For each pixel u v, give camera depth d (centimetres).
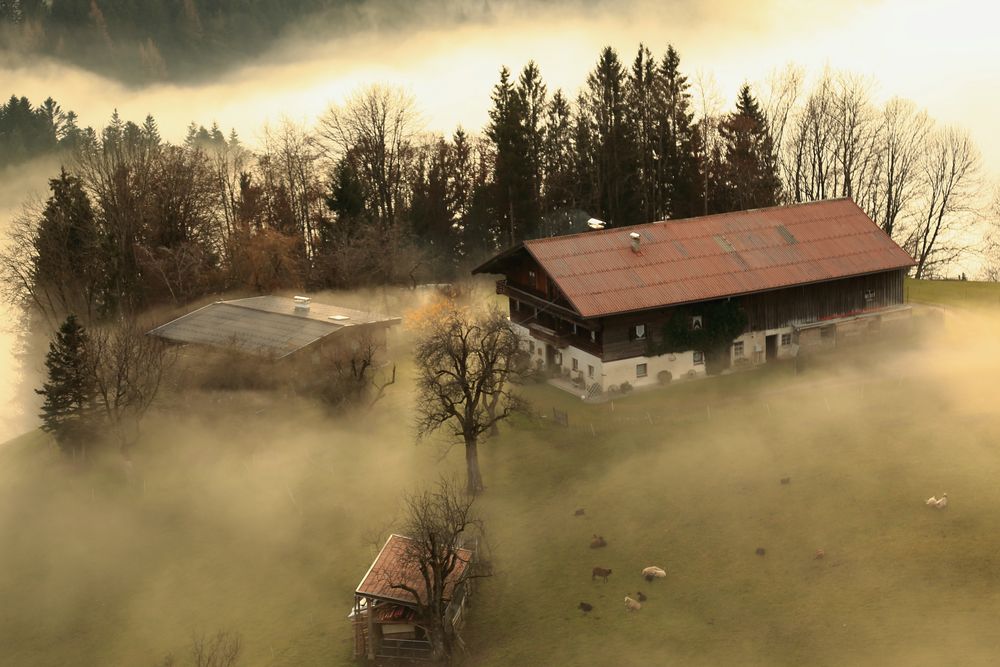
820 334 7850
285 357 7838
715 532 5441
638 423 6906
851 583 4759
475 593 5325
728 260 7775
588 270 7538
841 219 8325
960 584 4584
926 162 12006
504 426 7256
